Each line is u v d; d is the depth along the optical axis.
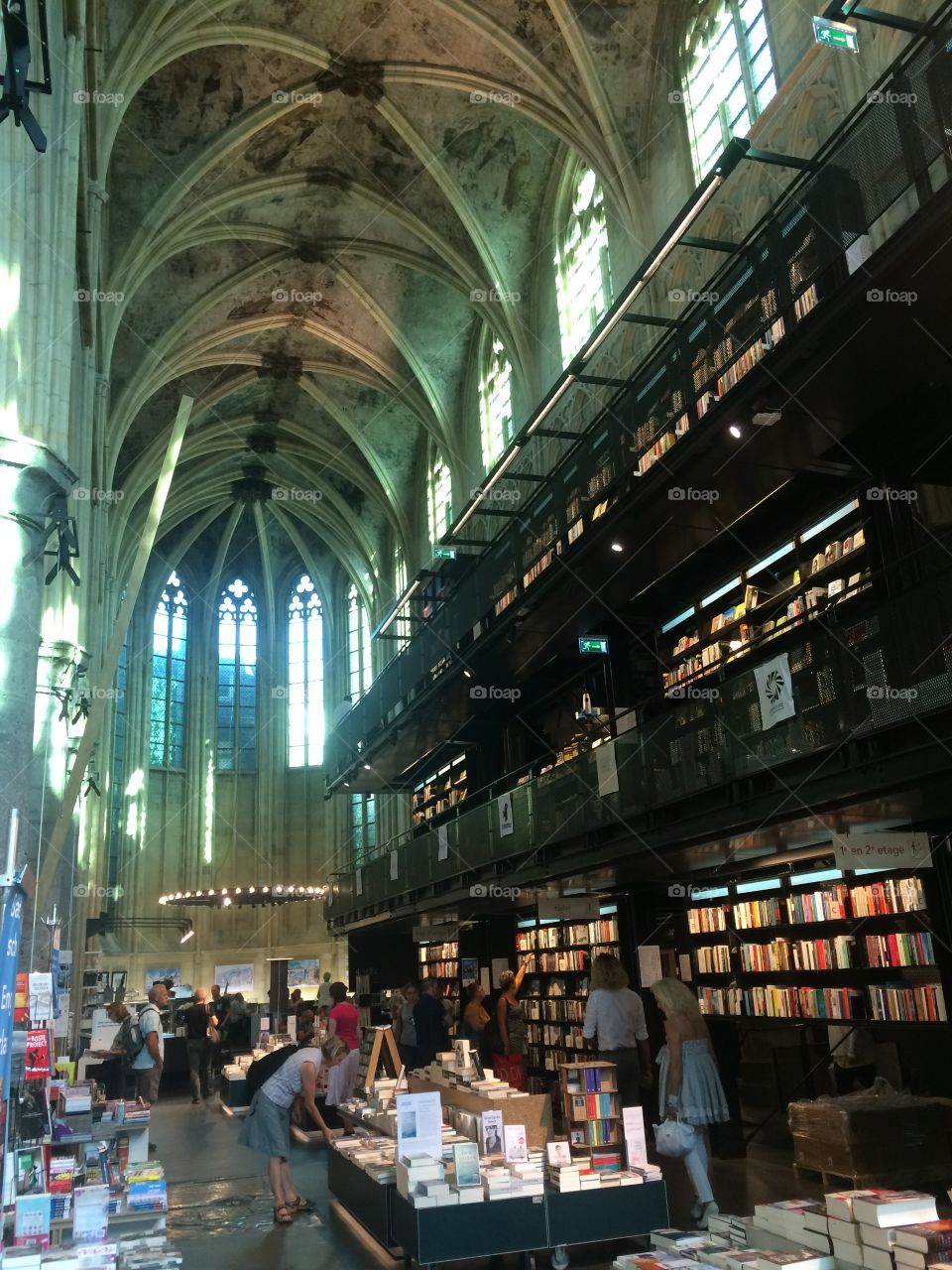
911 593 7.50
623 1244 6.98
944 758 7.32
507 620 16.72
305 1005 18.16
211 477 38.41
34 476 10.18
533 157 23.34
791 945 10.95
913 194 10.45
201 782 41.22
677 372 12.50
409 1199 6.57
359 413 33.81
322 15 20.66
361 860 39.00
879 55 12.30
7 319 10.59
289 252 27.42
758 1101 12.54
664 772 10.88
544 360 23.61
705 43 17.41
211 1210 8.76
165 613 42.09
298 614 44.66
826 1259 4.89
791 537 12.57
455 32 20.56
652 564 14.42
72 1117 8.41
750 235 10.98
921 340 9.19
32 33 10.78
